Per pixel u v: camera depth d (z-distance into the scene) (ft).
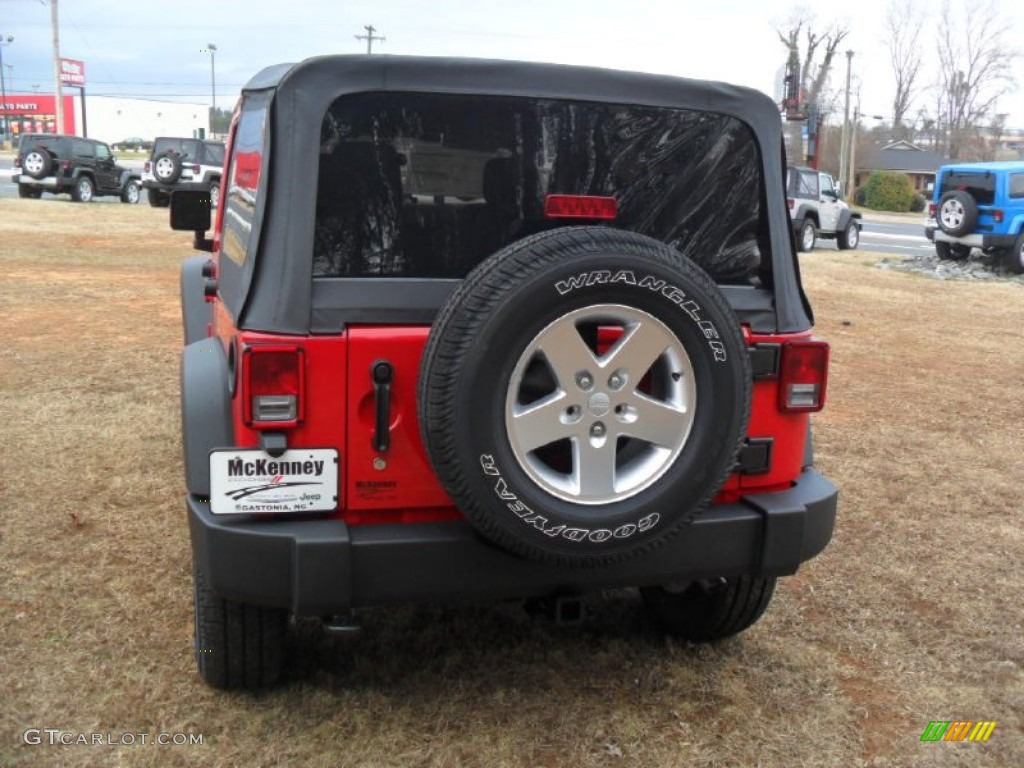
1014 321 40.50
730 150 10.03
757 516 9.91
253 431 8.84
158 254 49.85
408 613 12.65
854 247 76.69
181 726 9.91
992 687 11.37
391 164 9.11
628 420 8.66
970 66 255.29
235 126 12.39
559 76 9.34
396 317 8.95
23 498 15.75
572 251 8.23
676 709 10.68
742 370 8.87
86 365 25.04
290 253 8.75
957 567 14.74
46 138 81.92
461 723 10.22
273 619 9.89
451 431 8.20
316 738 9.83
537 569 9.26
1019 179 57.31
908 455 20.59
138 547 14.07
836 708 10.82
